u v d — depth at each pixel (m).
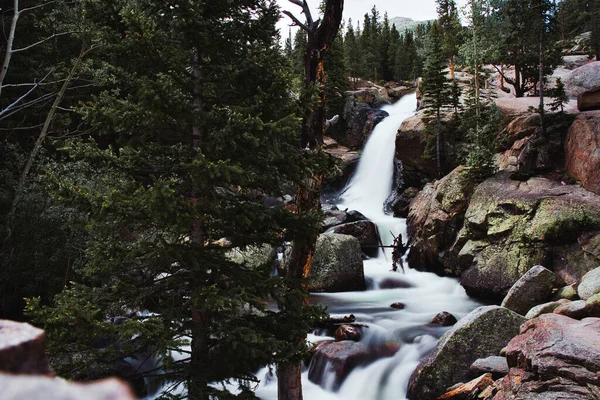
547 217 15.31
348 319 13.11
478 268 16.55
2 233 12.72
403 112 42.91
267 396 10.04
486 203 17.91
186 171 6.66
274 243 7.29
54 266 12.74
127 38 6.34
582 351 6.57
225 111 6.90
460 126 25.12
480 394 7.77
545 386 6.29
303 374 10.84
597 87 20.22
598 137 16.72
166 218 6.01
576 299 12.05
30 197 13.37
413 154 27.75
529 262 15.05
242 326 6.59
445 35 46.91
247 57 7.01
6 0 18.64
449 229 19.42
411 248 21.39
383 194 32.97
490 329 9.48
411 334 11.91
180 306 6.85
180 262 6.88
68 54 20.61
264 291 6.83
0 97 18.48
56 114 18.81
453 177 20.72
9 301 12.83
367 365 10.55
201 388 6.25
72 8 16.06
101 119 6.40
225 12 7.05
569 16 49.06
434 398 9.05
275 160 6.80
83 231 13.04
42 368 0.78
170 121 6.83
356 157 36.72
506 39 27.08
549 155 18.75
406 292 17.81
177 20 6.38
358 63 61.12
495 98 27.36
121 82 7.14
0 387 0.63
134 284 6.92
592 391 5.94
